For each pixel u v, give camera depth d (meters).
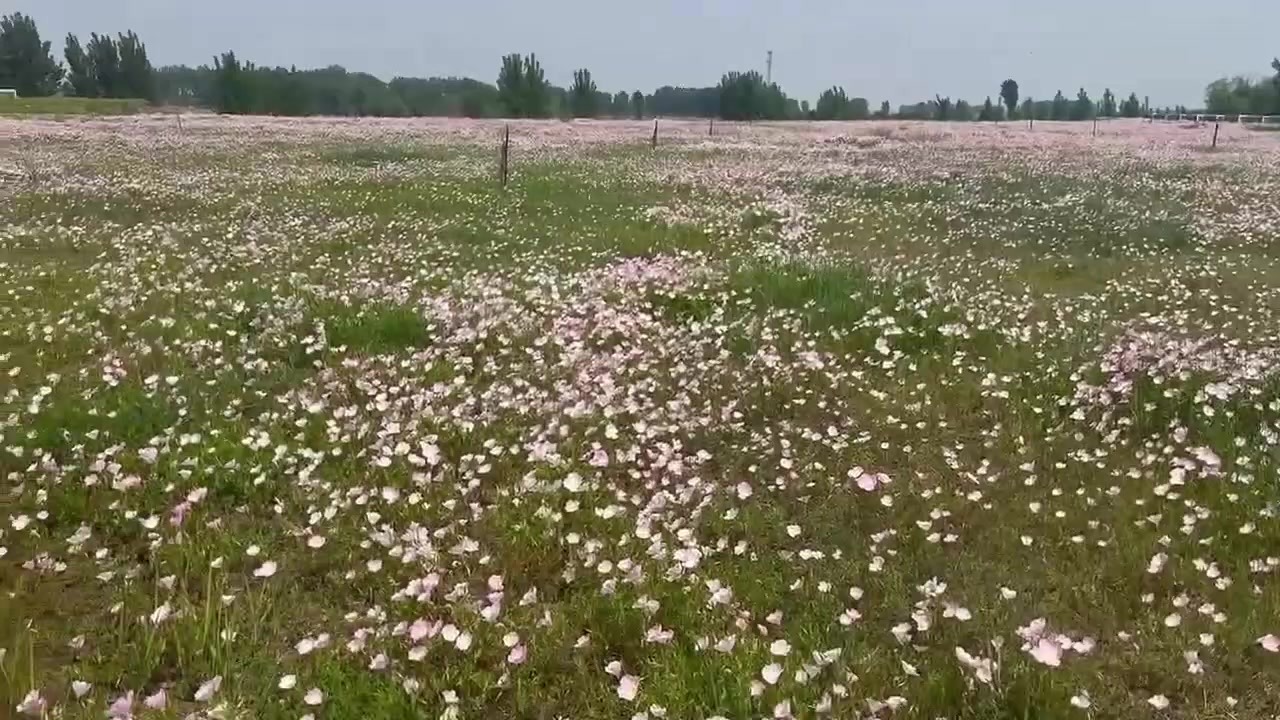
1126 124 54.25
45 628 4.16
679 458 5.90
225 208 15.49
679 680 3.73
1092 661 3.93
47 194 16.39
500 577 4.39
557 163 23.98
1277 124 50.72
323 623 4.24
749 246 12.95
